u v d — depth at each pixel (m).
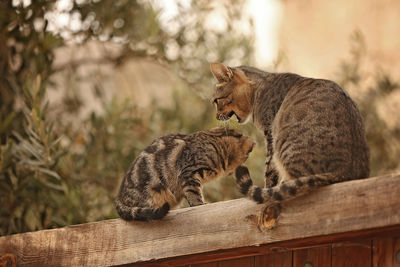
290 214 4.69
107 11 11.09
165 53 11.28
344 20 17.53
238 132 7.16
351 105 5.52
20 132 10.05
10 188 9.27
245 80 7.13
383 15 16.95
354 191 4.44
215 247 4.99
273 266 5.13
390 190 4.29
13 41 10.42
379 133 12.49
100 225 5.60
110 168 9.97
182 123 10.82
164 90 13.98
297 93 5.81
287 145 5.38
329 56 17.33
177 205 6.73
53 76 11.66
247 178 4.81
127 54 11.70
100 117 10.12
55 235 5.77
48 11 10.62
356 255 4.75
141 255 5.33
